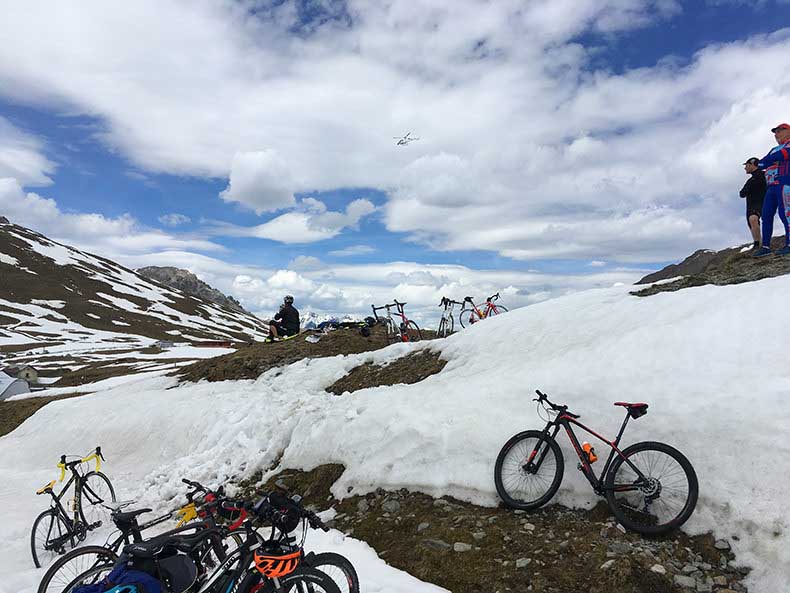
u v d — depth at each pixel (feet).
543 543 19.89
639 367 25.46
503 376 30.91
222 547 16.56
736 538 17.56
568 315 38.37
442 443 27.12
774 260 36.29
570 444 23.50
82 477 32.65
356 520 25.80
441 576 19.60
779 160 35.99
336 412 36.27
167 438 51.44
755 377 21.77
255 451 39.91
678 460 19.02
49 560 30.01
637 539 18.95
